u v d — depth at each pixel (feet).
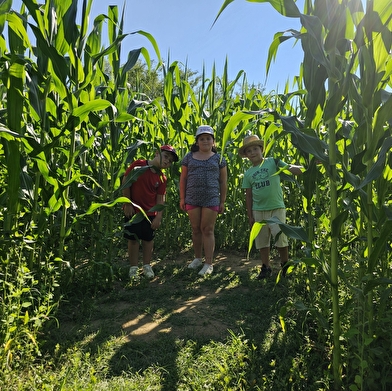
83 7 9.34
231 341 8.97
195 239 15.81
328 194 15.44
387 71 6.52
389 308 8.55
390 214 6.70
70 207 11.48
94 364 7.85
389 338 7.40
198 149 15.43
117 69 12.21
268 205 13.70
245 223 20.25
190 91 17.93
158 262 17.01
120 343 8.96
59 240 10.87
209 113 19.53
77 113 8.63
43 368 7.40
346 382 7.18
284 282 13.25
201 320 10.46
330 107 6.63
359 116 7.36
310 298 10.32
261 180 13.79
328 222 10.92
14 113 7.95
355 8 6.43
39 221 9.53
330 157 6.91
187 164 15.42
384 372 7.00
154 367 7.86
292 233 7.75
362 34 6.00
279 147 18.33
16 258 9.03
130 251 14.38
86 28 9.72
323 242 11.97
